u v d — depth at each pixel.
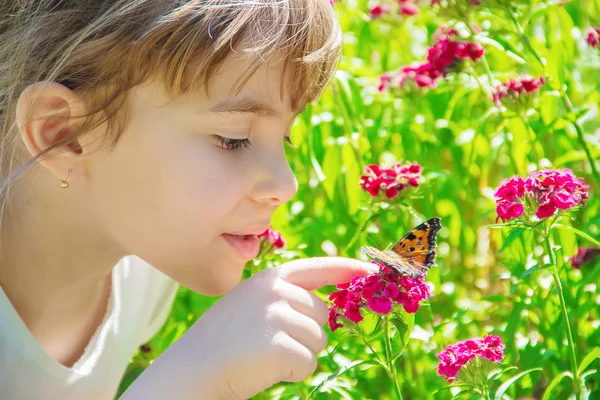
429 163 1.52
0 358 0.91
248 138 0.84
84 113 0.84
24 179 0.88
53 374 0.95
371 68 1.73
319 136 1.44
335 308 0.89
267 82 0.83
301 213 1.48
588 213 1.23
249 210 0.85
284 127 0.85
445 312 1.24
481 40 1.18
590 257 1.15
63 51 0.85
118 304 1.01
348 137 1.33
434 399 1.13
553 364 1.11
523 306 1.11
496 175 1.53
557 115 1.32
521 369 1.09
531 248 1.13
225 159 0.84
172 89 0.82
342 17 1.64
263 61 0.82
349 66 1.49
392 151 1.50
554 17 1.29
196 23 0.81
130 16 0.82
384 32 1.75
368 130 1.47
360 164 1.32
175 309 1.21
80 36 0.83
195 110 0.83
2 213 0.90
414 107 1.45
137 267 1.03
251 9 0.82
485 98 1.35
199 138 0.83
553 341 1.12
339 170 1.36
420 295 0.87
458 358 0.93
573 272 1.18
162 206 0.84
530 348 1.10
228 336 0.84
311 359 0.84
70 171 0.86
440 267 1.33
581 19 1.47
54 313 0.95
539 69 1.19
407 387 1.17
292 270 0.87
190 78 0.82
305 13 0.84
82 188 0.87
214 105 0.82
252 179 0.84
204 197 0.83
